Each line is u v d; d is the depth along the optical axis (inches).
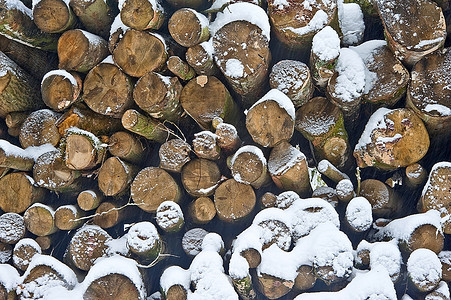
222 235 136.3
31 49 148.5
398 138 118.0
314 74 122.6
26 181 136.5
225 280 110.2
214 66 127.3
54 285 119.5
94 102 127.7
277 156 121.4
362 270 113.0
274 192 134.3
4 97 138.4
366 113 131.9
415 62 119.8
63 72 128.6
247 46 120.0
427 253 107.8
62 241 142.8
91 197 131.0
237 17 122.7
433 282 105.7
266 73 126.0
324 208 118.3
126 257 126.4
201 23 119.8
